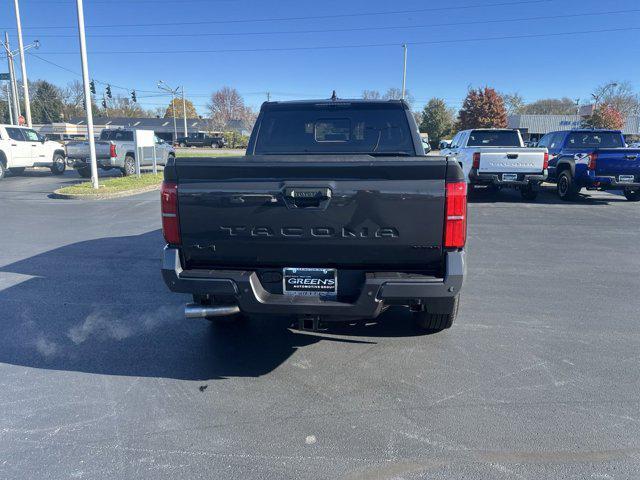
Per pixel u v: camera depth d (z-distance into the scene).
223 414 3.27
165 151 23.47
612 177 12.47
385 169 3.26
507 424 3.11
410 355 4.14
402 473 2.67
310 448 2.90
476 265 7.01
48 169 25.22
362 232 3.36
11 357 4.14
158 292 5.87
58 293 5.82
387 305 3.71
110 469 2.72
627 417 3.18
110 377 3.79
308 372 3.86
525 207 12.61
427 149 7.89
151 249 7.98
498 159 12.27
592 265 7.04
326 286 3.49
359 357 4.11
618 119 53.06
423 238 3.33
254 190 3.40
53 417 3.23
